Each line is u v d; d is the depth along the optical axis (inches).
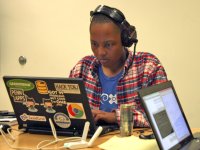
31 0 122.5
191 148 54.1
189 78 109.3
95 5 116.1
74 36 119.4
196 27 107.2
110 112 68.6
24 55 125.3
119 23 68.4
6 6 125.1
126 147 53.1
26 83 61.4
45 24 122.0
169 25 109.3
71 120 60.6
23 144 55.9
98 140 58.0
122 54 73.2
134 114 66.6
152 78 71.5
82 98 58.2
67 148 53.1
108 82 74.4
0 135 62.3
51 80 59.0
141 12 111.3
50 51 122.6
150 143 55.2
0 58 127.3
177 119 57.7
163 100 55.0
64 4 119.3
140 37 112.2
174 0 108.1
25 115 64.3
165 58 110.7
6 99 127.8
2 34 126.6
